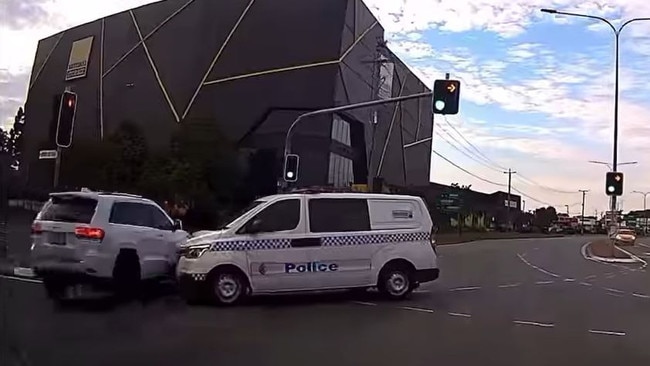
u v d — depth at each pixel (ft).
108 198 45.42
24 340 31.19
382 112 219.61
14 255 58.23
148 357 28.63
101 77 224.94
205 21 200.95
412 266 48.73
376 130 215.31
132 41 218.79
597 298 54.75
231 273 44.06
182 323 37.09
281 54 187.32
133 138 134.62
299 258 45.47
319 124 180.86
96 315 38.86
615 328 39.27
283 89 185.26
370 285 47.73
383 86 215.92
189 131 132.26
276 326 36.96
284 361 28.48
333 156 184.75
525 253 136.15
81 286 49.11
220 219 119.24
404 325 38.29
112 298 45.80
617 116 116.47
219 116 190.19
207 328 35.78
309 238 45.85
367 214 47.98
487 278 72.28
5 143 64.23
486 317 42.24
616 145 116.26
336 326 37.42
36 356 28.07
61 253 43.68
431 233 49.88
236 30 194.49
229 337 33.47
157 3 214.48
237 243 44.29
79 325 35.53
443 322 39.75
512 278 73.15
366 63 200.95
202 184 124.77
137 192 124.88
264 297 48.78
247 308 43.24
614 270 90.43
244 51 191.93
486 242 201.67
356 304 46.09
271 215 45.55
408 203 49.52
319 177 179.01
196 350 30.27
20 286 48.91
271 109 185.57
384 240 48.11
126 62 218.38
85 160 129.29
